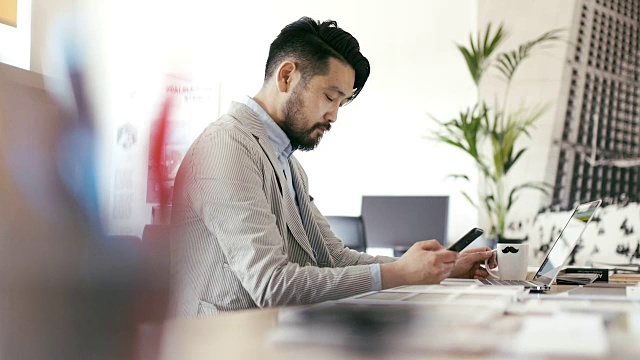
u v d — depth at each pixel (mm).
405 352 569
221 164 1542
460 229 4879
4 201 325
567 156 4727
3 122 325
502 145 4742
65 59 316
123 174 321
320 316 841
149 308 352
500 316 849
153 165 323
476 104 4887
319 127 1932
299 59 1862
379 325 751
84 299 338
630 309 939
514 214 4785
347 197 5133
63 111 319
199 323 750
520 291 1297
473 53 4758
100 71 318
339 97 1909
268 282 1420
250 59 5422
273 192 1726
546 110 4766
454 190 4914
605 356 548
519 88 4809
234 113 1788
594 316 849
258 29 5414
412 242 4535
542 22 4805
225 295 1538
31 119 323
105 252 335
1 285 328
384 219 4613
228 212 1498
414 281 1435
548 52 4781
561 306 984
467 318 820
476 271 1898
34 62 346
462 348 587
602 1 4727
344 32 1884
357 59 1900
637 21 4664
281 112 1881
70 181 323
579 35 4750
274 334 674
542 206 4746
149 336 367
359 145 5125
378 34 5133
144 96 323
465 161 4906
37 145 323
